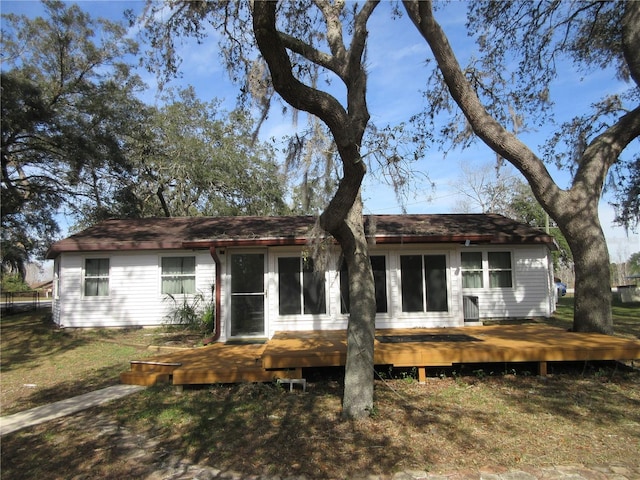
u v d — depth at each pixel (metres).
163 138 23.95
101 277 14.73
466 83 9.82
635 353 7.51
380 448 4.66
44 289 43.78
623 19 10.25
